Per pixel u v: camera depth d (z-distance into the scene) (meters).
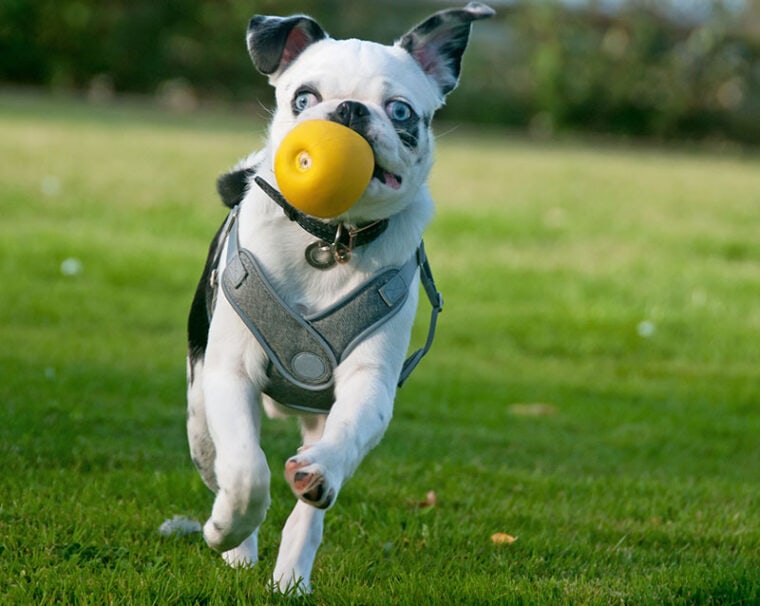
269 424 8.86
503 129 41.28
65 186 18.34
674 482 7.76
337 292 5.17
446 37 5.67
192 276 13.43
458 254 15.68
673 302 13.73
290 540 5.34
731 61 41.56
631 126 41.53
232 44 39.91
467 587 5.34
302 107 5.19
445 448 8.30
